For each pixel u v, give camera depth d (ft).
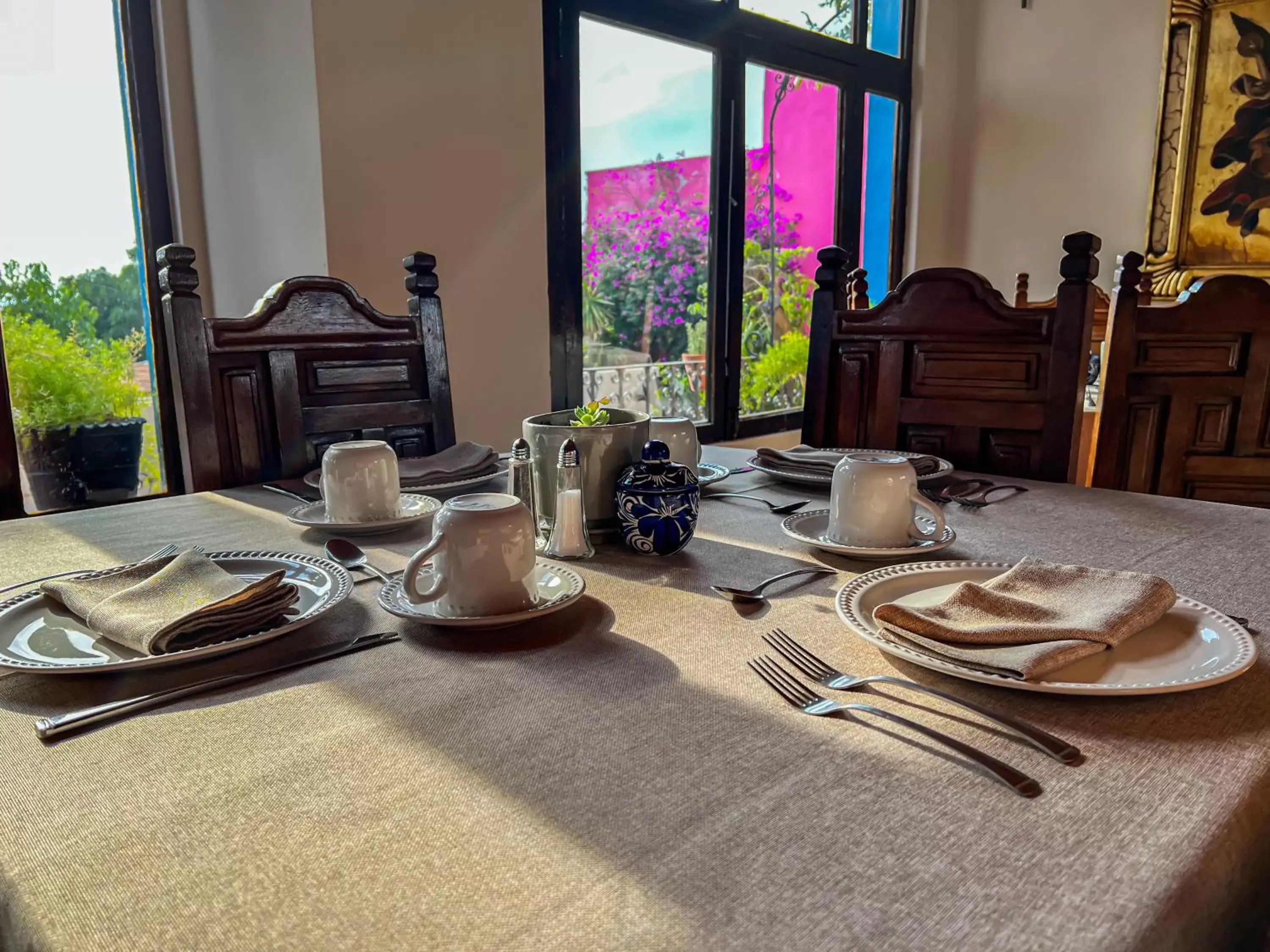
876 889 1.13
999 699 1.70
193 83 6.89
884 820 1.29
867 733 1.57
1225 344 4.34
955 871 1.16
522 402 7.69
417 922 1.07
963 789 1.37
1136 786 1.38
